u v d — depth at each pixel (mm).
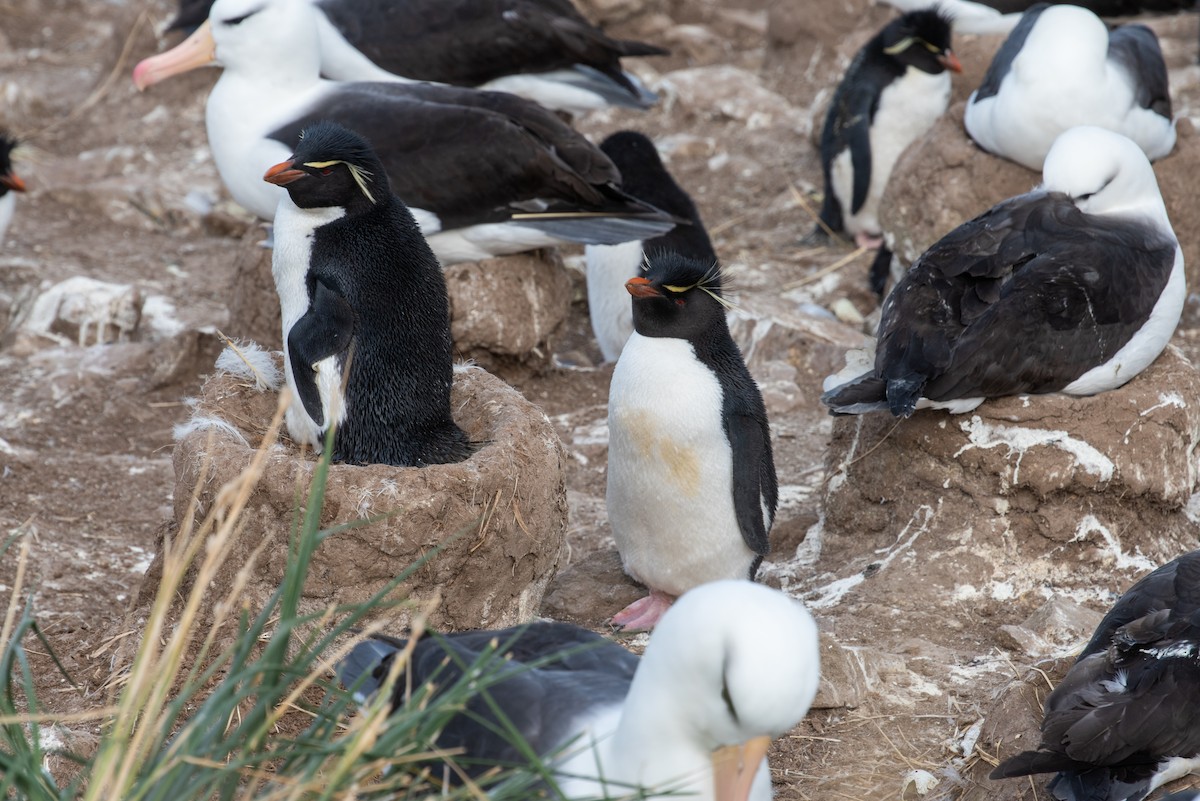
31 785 4914
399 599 7023
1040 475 8445
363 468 7066
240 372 8484
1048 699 6367
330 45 12930
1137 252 8633
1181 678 6113
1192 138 13125
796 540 9477
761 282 15031
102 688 7379
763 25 23016
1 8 25281
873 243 15727
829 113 15883
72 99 21281
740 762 4770
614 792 4945
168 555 5355
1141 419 8484
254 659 7102
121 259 15594
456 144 10938
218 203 17188
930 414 8734
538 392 12336
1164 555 8828
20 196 17234
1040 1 16516
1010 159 12523
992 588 8516
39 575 8836
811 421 11570
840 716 7285
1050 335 8211
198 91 20094
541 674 5512
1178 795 5582
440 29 13148
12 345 13172
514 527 7371
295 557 6066
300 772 5355
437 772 5406
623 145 12250
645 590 8602
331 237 7746
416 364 7793
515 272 11773
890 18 19875
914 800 6672
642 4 22078
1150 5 16422
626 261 11969
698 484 7699
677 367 7578
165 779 4922
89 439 11438
